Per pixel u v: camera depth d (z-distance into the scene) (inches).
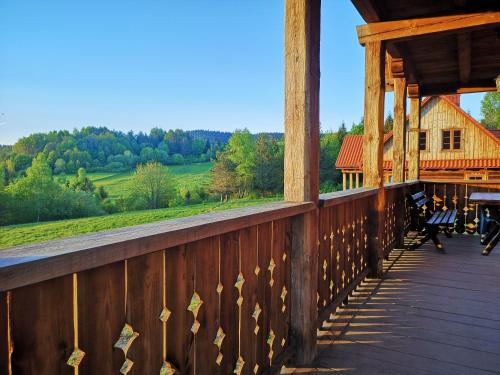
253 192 1754.4
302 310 83.2
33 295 31.5
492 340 94.5
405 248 204.1
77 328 35.5
